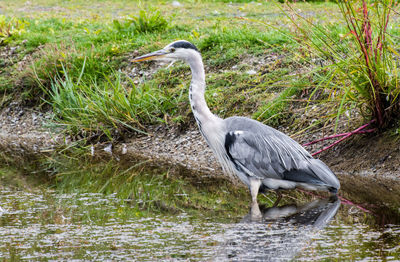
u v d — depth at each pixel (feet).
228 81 49.34
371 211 28.50
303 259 21.70
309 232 25.32
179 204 31.32
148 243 24.14
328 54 35.37
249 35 54.85
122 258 22.31
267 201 31.73
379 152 36.17
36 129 53.42
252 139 31.73
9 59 62.69
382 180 33.99
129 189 35.17
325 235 24.80
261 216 28.48
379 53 34.55
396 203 29.76
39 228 26.63
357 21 34.55
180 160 42.98
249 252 22.75
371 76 34.73
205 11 79.82
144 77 50.90
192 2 88.69
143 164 42.09
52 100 55.01
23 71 58.59
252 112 45.32
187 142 45.44
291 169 31.40
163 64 55.21
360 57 34.91
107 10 87.92
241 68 50.37
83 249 23.47
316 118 41.39
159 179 37.70
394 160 35.17
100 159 44.27
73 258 22.38
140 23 63.41
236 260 21.84
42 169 41.60
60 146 49.06
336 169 36.63
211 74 51.42
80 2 98.84
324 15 64.85
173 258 22.22
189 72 52.65
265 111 42.52
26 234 25.67
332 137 37.40
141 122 49.34
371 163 35.86
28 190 35.29
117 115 48.80
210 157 42.55
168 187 35.47
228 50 53.36
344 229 25.67
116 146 47.73
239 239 24.52
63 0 101.71
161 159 43.55
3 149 48.29
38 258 22.40
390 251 22.43
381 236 24.40
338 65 34.86
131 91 49.06
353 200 30.68
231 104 46.75
